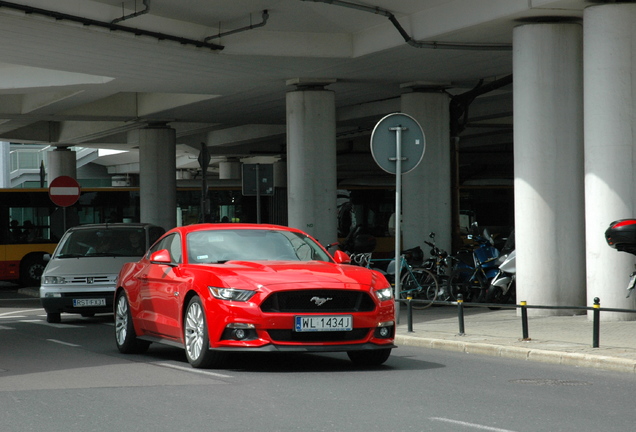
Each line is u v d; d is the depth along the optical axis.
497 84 27.20
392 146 16.08
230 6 21.59
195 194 41.41
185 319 11.79
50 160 52.03
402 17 22.06
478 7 19.55
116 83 28.66
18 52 23.16
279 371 11.28
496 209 42.16
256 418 8.05
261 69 26.17
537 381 10.43
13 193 36.62
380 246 40.44
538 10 18.12
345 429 7.51
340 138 52.41
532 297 18.72
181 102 34.69
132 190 39.81
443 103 28.39
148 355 13.54
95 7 20.34
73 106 35.62
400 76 27.31
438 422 7.80
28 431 7.59
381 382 10.30
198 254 12.36
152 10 21.53
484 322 17.14
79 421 8.01
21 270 36.69
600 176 16.86
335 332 11.03
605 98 16.78
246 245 12.57
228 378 10.64
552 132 18.58
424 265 22.73
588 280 17.22
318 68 26.06
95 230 20.88
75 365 12.23
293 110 27.84
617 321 16.72
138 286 13.34
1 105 37.19
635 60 16.67
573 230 18.72
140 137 40.31
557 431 7.41
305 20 23.00
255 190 21.89
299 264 11.80
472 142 50.62
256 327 10.81
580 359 11.92
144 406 8.74
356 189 40.44
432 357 12.95
